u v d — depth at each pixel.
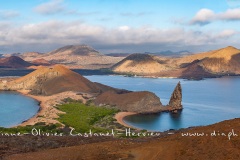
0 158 54.19
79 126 139.00
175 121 173.75
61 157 50.22
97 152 50.66
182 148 43.81
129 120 174.50
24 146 64.88
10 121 170.12
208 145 42.38
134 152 47.78
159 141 49.84
